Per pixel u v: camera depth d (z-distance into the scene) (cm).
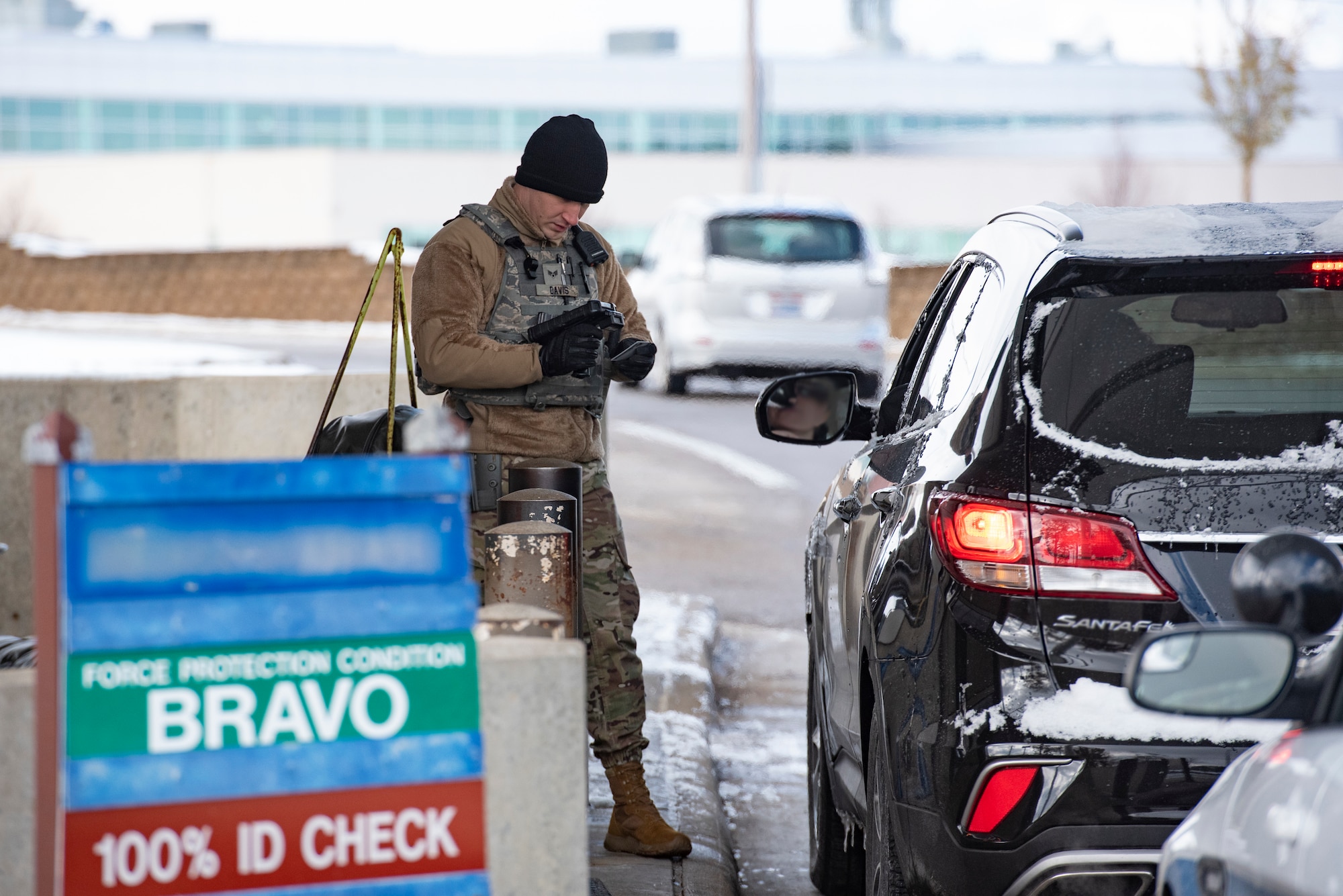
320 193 12962
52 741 476
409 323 1077
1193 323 682
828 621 932
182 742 485
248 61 15462
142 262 7912
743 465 2928
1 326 7075
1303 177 13738
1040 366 684
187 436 1612
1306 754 469
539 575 860
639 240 13825
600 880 905
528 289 955
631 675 990
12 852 503
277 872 491
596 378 966
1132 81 16875
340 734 498
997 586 657
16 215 13762
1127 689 481
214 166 13312
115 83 15388
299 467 496
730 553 2223
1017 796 640
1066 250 699
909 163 14012
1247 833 479
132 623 482
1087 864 630
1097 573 646
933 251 14100
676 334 3678
